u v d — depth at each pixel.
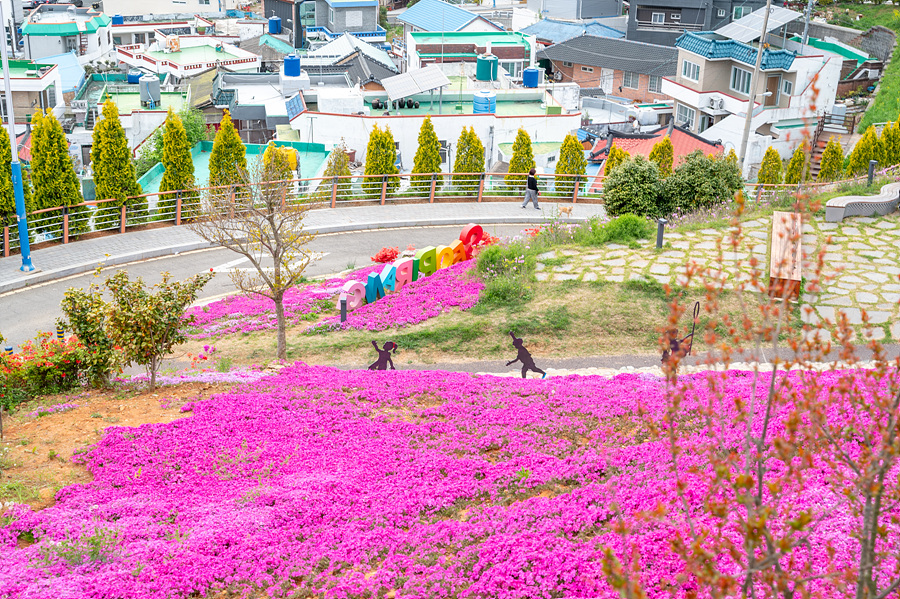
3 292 23.34
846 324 6.73
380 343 19.03
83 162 51.75
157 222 29.36
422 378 15.07
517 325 19.06
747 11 82.50
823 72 54.22
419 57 72.81
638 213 26.70
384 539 8.98
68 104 62.97
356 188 34.03
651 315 19.00
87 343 15.55
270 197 18.14
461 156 33.91
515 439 11.62
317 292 22.98
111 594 7.89
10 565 8.38
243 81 58.56
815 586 7.07
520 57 76.69
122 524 9.23
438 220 30.77
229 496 10.12
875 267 20.19
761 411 11.23
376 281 22.00
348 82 54.06
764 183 35.12
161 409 13.52
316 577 8.32
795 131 51.91
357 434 12.12
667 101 73.88
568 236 24.09
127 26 93.69
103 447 11.51
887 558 7.39
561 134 46.38
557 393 13.59
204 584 8.23
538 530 8.98
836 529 7.94
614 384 14.45
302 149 44.59
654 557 8.08
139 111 55.50
